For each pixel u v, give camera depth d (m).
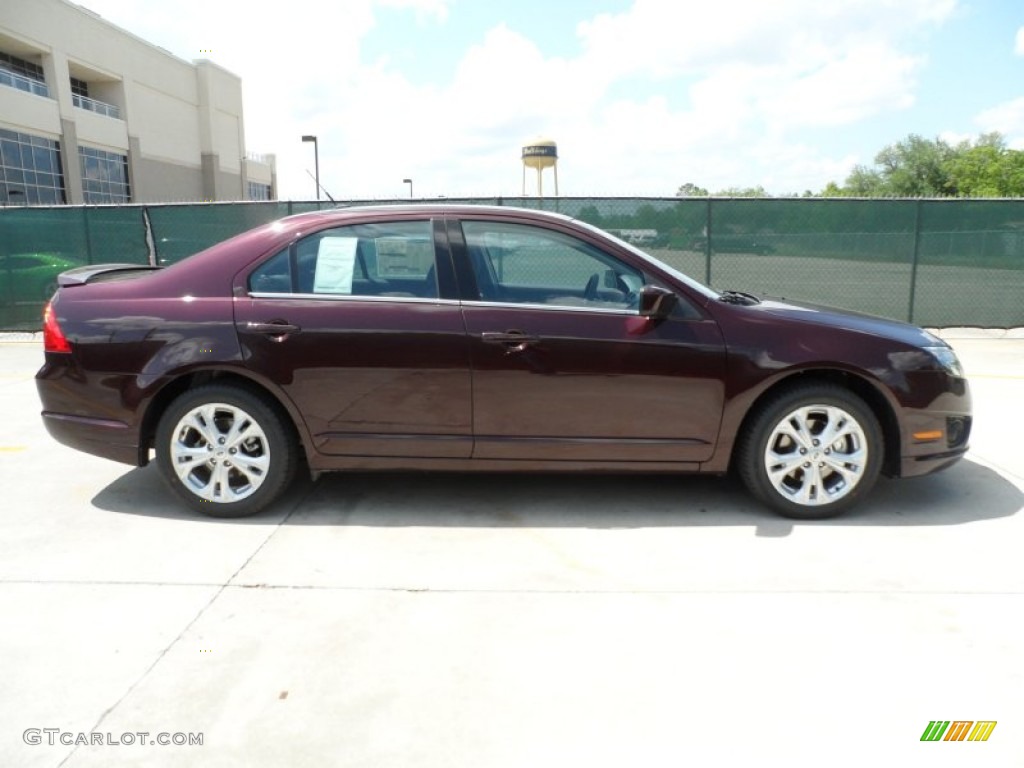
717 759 2.20
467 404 3.93
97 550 3.66
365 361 3.89
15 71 40.62
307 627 2.94
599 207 10.62
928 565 3.47
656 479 4.70
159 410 4.12
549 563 3.52
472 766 2.18
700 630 2.91
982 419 6.13
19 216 11.23
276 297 3.98
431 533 3.87
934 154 62.97
